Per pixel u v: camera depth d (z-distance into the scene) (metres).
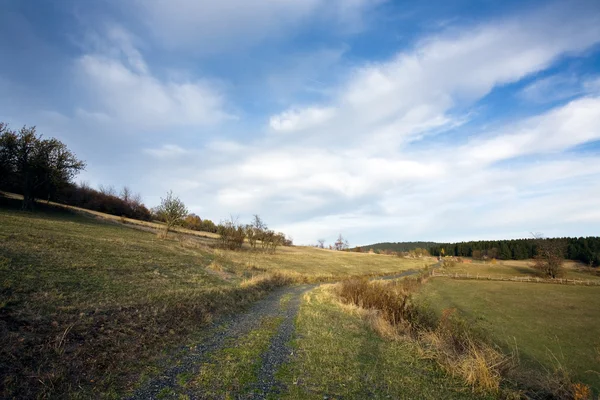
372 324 13.88
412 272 71.44
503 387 7.92
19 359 6.39
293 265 48.69
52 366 6.50
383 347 10.56
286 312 16.22
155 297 13.14
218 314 13.89
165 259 25.02
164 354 8.33
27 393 5.50
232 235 53.34
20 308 8.92
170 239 40.69
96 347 7.78
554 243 73.06
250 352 9.00
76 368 6.67
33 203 36.81
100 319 9.48
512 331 24.53
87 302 10.82
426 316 17.12
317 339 10.75
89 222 38.34
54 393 5.70
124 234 34.81
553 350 20.58
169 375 7.04
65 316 9.12
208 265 28.75
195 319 12.11
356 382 7.32
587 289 49.41
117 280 15.13
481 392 7.45
